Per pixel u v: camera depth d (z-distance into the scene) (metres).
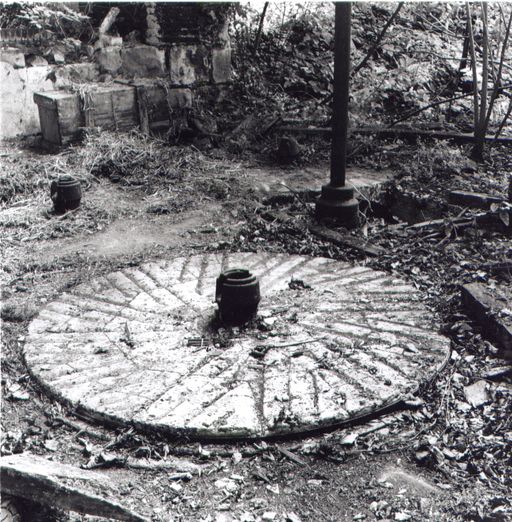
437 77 10.29
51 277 5.20
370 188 6.73
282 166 7.86
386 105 9.74
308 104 9.66
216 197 6.95
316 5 10.88
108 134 8.12
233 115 9.55
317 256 5.46
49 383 3.62
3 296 4.86
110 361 3.80
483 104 7.32
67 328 4.21
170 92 8.92
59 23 8.77
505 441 3.25
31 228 6.21
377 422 3.37
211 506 2.88
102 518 2.80
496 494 2.92
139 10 9.12
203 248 5.69
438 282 4.85
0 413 3.53
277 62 10.41
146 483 3.03
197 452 3.18
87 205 6.73
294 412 3.31
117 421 3.32
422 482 3.01
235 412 3.32
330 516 2.81
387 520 2.77
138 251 5.67
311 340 3.96
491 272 4.87
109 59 9.01
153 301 4.52
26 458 2.93
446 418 3.41
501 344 3.97
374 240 5.67
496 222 5.59
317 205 6.07
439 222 5.77
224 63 9.80
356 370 3.67
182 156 8.03
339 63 5.69
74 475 2.87
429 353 3.86
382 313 4.32
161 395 3.47
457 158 7.32
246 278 4.08
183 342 3.96
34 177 7.19
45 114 8.11
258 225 6.09
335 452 3.17
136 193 7.16
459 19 10.90
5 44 8.34
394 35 10.63
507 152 7.80
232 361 3.76
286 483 3.01
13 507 2.69
